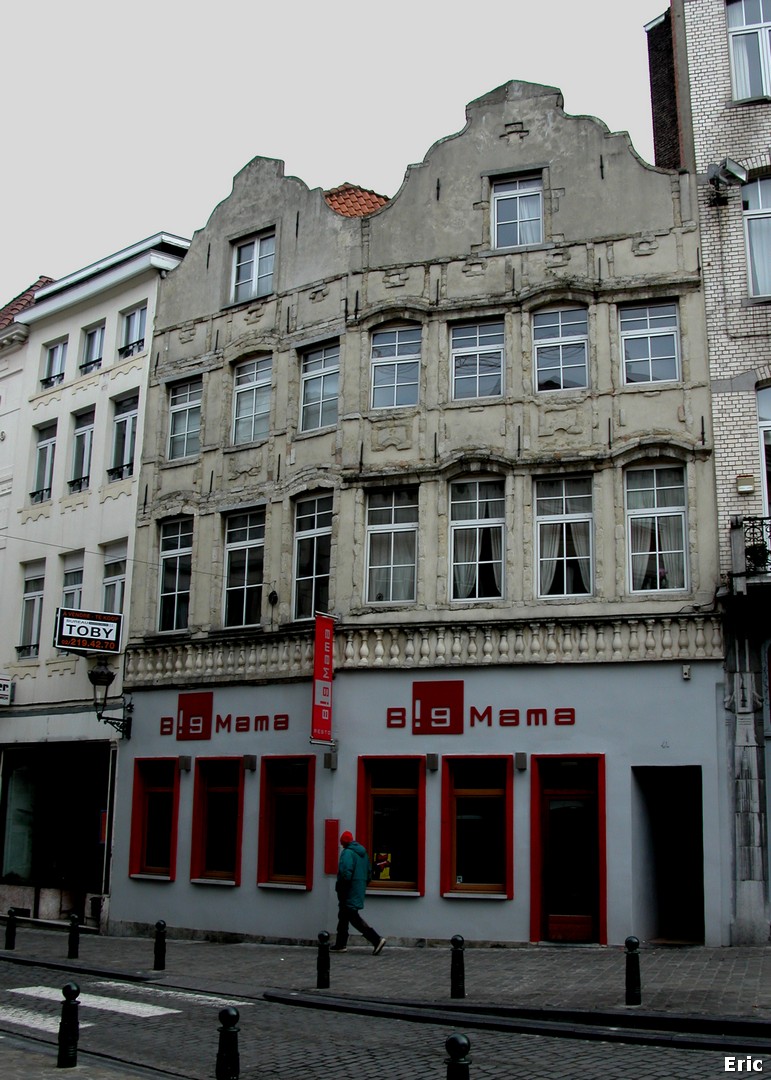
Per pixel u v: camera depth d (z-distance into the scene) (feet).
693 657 61.11
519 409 67.82
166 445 83.61
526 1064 33.40
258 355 79.41
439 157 73.77
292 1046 37.14
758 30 69.15
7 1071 34.01
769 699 59.77
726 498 62.75
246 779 71.41
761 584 58.80
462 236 71.92
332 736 67.21
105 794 79.77
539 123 71.77
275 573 73.97
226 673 74.33
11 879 87.51
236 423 79.87
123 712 79.10
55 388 95.25
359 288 73.77
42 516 92.89
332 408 74.23
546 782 63.26
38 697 88.38
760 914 57.57
